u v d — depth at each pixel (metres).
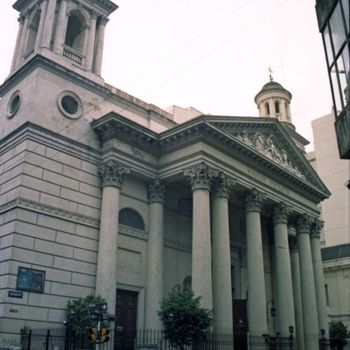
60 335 25.81
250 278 33.41
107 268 28.52
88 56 34.25
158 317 30.11
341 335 43.09
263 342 31.31
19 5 36.88
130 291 30.89
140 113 37.34
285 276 36.69
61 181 29.03
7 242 25.94
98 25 36.56
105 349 26.53
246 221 35.31
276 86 61.72
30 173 27.58
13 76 32.25
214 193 32.50
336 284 57.78
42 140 28.84
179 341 25.05
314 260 43.41
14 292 24.80
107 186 30.61
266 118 38.00
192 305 25.28
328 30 18.06
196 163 31.23
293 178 40.16
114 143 31.39
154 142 33.47
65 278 27.41
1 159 29.84
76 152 30.47
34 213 27.03
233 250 41.81
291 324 35.28
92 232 29.73
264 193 36.59
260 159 36.16
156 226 32.66
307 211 42.66
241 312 35.12
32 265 26.06
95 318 20.09
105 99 34.41
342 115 16.72
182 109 42.00
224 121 33.47
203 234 29.39
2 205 27.66
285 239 37.97
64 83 31.70
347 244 60.22
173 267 34.53
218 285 29.94
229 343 28.02
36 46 32.59
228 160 33.69
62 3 33.97
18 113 30.44
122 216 31.94
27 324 24.88
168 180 33.75
